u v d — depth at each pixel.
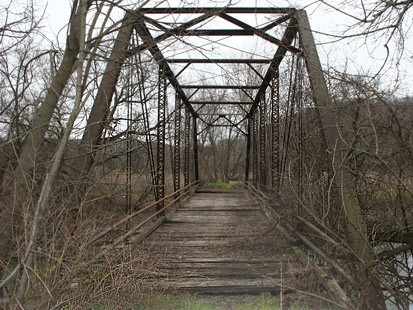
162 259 7.24
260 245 9.53
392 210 6.85
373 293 5.15
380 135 6.13
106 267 4.91
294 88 10.05
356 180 6.72
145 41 6.57
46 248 4.16
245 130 45.75
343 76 6.15
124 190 7.77
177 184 20.27
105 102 6.95
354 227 5.39
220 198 23.30
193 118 30.14
